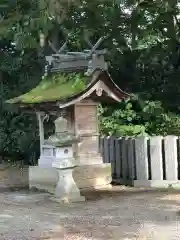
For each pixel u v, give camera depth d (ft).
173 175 39.14
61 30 48.01
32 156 54.29
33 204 33.30
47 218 28.81
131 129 46.57
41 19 36.47
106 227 26.16
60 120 34.06
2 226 27.12
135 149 40.37
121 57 52.75
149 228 25.64
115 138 42.98
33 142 53.57
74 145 37.60
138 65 54.29
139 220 27.48
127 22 47.24
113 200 33.68
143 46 54.90
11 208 32.09
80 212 30.14
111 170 41.81
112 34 49.06
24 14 37.50
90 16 43.24
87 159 38.09
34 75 56.65
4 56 60.95
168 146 39.22
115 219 27.91
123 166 42.01
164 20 46.06
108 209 30.73
